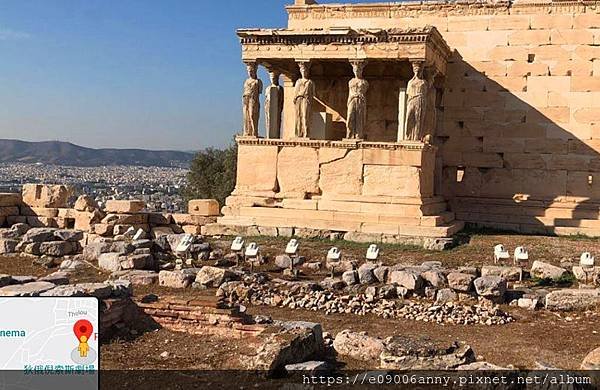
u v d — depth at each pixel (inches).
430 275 674.2
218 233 1037.8
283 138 1106.1
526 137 1171.9
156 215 1130.0
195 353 469.4
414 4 1220.5
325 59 1067.3
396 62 1146.7
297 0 1289.4
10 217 1139.3
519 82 1174.3
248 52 1095.0
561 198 1151.6
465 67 1200.2
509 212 1160.8
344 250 891.4
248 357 443.8
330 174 1048.8
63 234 928.9
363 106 1050.1
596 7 1132.5
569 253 877.2
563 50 1151.6
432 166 1087.6
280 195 1072.8
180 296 596.4
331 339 505.0
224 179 2044.8
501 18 1182.3
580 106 1144.8
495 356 484.4
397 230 962.1
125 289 557.0
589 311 619.2
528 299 642.2
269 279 731.4
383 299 651.5
